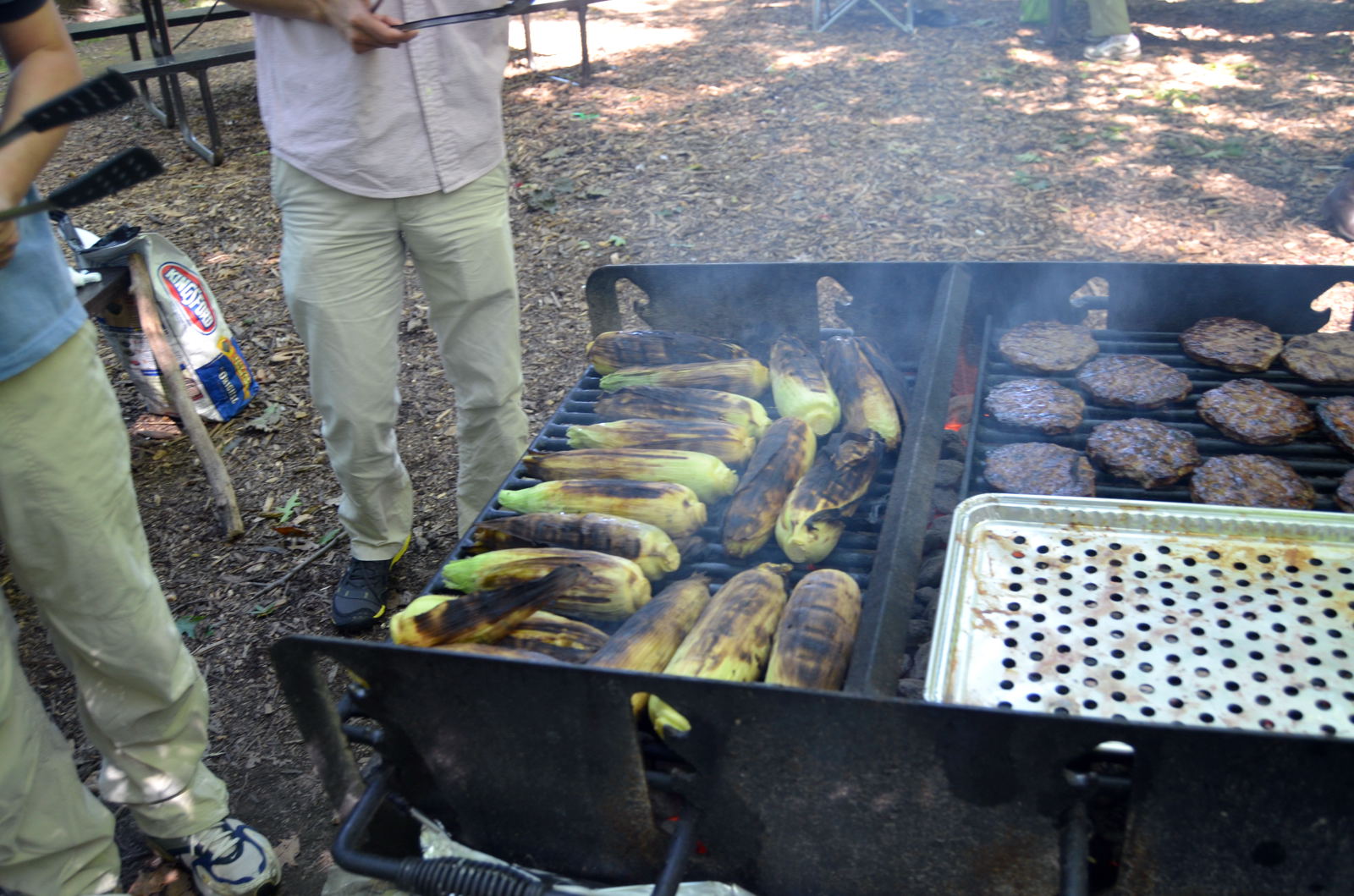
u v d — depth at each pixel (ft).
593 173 19.85
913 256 15.69
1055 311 7.77
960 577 4.96
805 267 7.42
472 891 4.02
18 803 5.81
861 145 20.11
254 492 11.93
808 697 3.76
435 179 7.55
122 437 5.97
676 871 4.10
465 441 9.07
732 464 6.12
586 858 4.77
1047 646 4.52
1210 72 22.35
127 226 12.06
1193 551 5.01
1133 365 7.13
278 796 8.16
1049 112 20.93
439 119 7.41
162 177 21.27
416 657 4.15
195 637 9.81
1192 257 14.70
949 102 21.94
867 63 24.95
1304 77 21.45
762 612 4.83
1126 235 15.62
